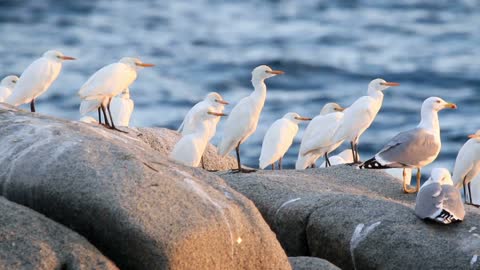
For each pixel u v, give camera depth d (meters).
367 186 16.25
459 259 13.16
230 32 58.72
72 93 40.84
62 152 12.28
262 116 36.50
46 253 11.12
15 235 11.19
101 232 11.59
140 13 65.81
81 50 52.22
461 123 35.41
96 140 12.69
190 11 66.94
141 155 12.70
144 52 52.03
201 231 11.56
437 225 13.66
